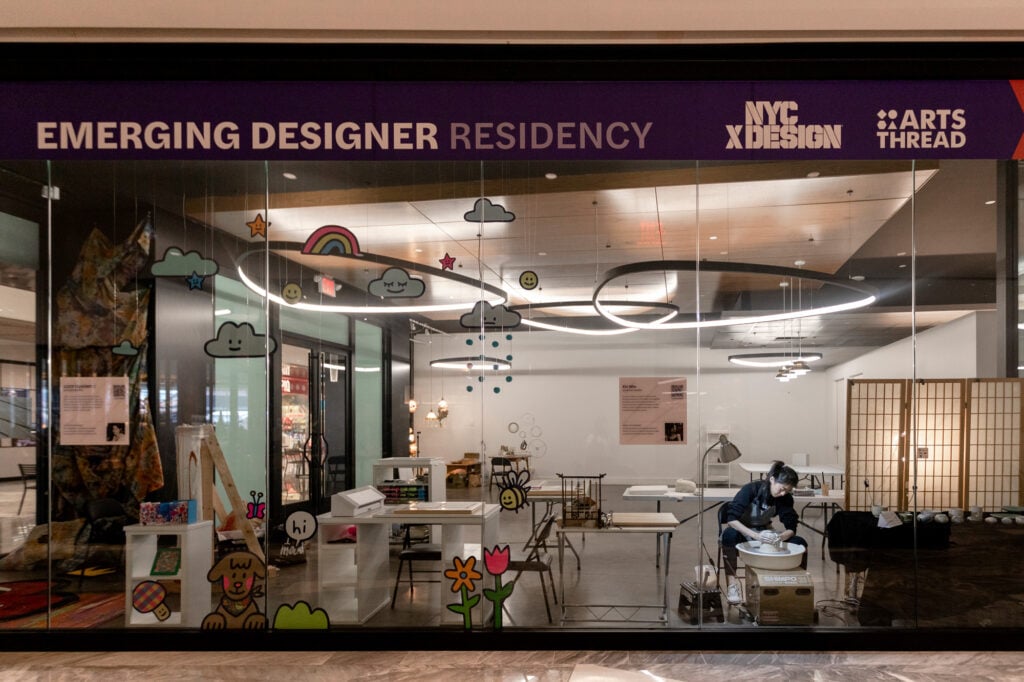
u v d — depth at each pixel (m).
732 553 4.34
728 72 3.98
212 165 4.39
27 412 5.00
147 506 4.32
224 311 4.92
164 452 4.95
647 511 4.38
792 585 4.23
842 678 3.46
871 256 4.66
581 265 4.57
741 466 4.41
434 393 4.60
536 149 4.05
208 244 4.93
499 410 4.55
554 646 3.96
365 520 4.47
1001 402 4.52
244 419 4.91
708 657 3.80
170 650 4.06
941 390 4.51
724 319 4.56
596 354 4.50
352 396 4.73
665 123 4.03
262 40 3.99
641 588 4.32
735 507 4.37
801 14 3.88
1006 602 4.34
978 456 4.47
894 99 3.99
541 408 4.50
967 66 3.93
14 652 4.04
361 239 4.74
